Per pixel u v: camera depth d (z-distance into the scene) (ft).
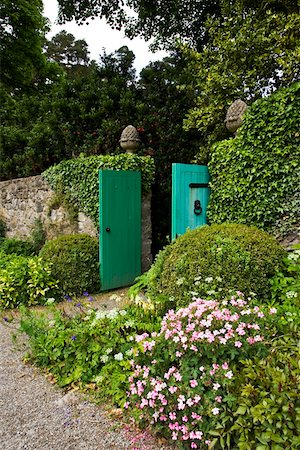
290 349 5.50
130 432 6.17
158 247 20.72
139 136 20.01
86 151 21.07
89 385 7.59
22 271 14.28
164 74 21.50
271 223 12.31
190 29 25.50
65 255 14.92
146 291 12.41
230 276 8.93
